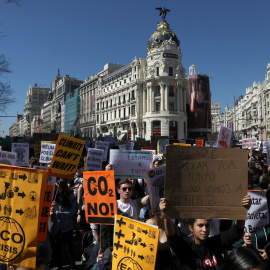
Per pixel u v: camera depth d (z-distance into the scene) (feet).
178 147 11.24
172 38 233.14
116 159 21.77
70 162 20.85
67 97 388.37
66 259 24.61
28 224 10.71
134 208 17.34
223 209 11.28
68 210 21.53
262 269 8.38
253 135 355.77
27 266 10.52
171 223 11.57
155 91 228.02
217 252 11.61
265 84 303.27
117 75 267.59
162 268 11.48
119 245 11.00
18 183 10.89
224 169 11.41
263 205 14.67
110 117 278.46
